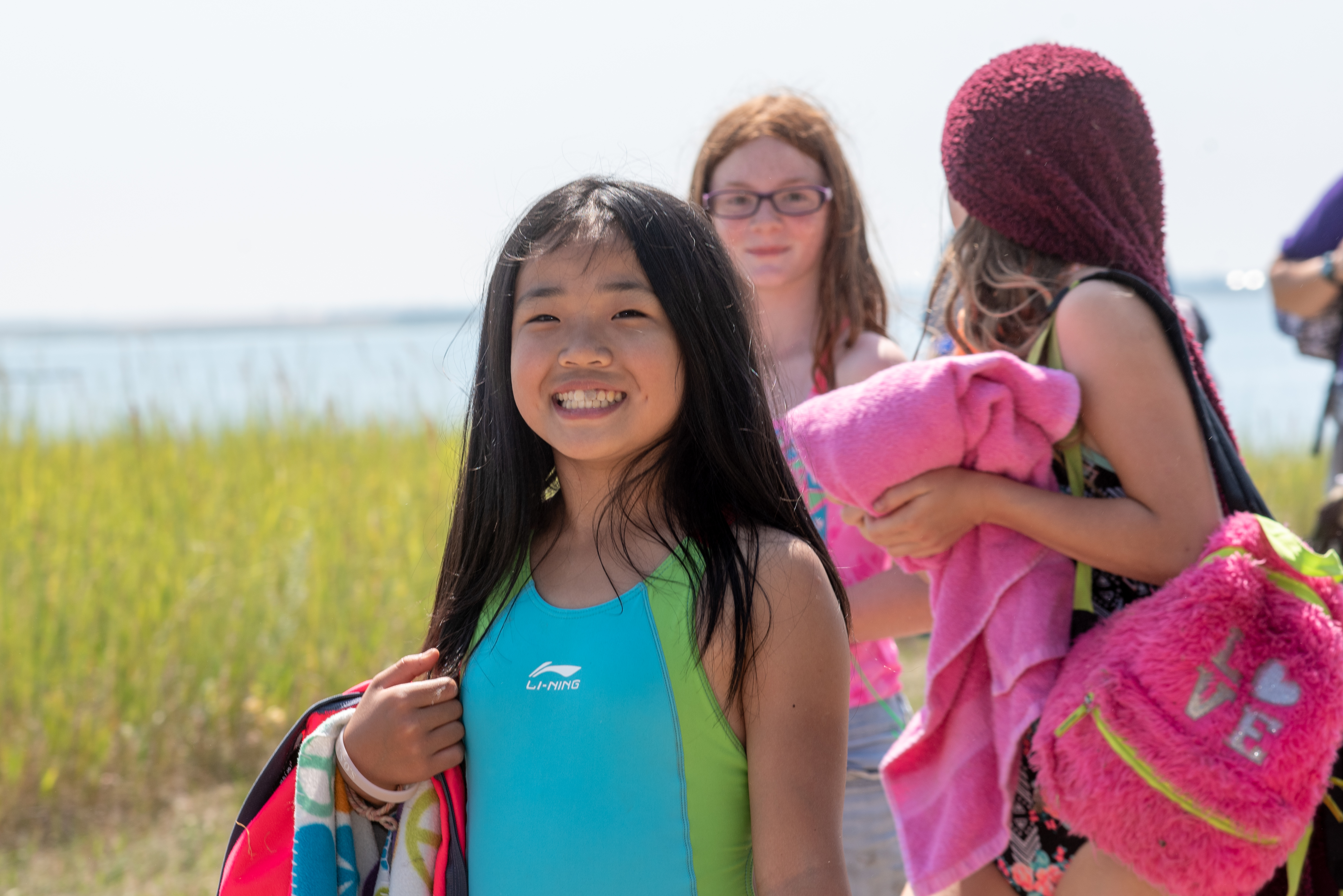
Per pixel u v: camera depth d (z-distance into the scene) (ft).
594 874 4.82
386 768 5.23
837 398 6.48
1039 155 6.40
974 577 6.39
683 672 4.97
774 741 4.96
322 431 35.76
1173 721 5.39
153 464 29.76
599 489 5.56
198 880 13.98
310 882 5.21
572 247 5.38
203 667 18.61
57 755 16.40
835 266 9.35
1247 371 118.01
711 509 5.31
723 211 9.41
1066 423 6.01
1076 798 5.54
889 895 8.43
